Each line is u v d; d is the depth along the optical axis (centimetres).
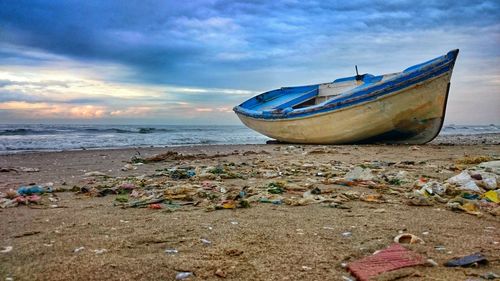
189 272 281
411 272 272
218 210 505
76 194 632
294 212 493
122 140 2384
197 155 1304
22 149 1681
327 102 1603
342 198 575
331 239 369
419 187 660
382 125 1574
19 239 364
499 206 502
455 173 850
